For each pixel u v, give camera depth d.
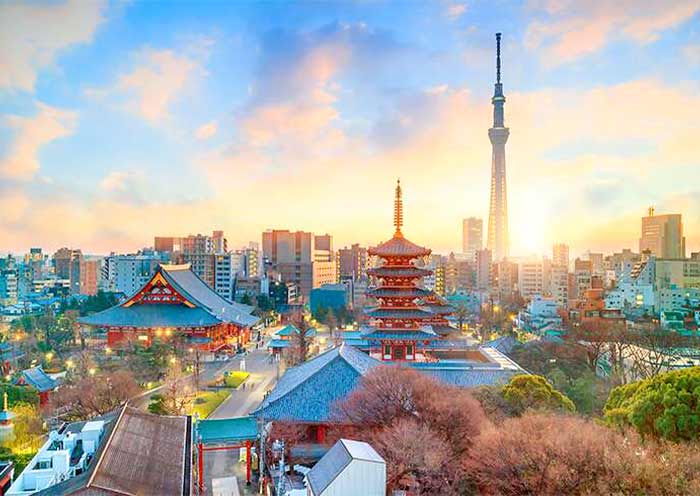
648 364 117.25
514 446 46.88
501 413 64.44
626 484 41.78
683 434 49.84
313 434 69.06
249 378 123.50
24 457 67.62
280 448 65.06
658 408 52.81
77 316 199.38
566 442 45.75
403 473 51.56
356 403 63.06
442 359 106.38
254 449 69.25
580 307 186.25
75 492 41.28
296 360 125.19
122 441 51.88
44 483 52.03
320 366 75.38
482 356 105.25
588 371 110.19
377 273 102.62
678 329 147.25
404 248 103.44
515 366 94.88
